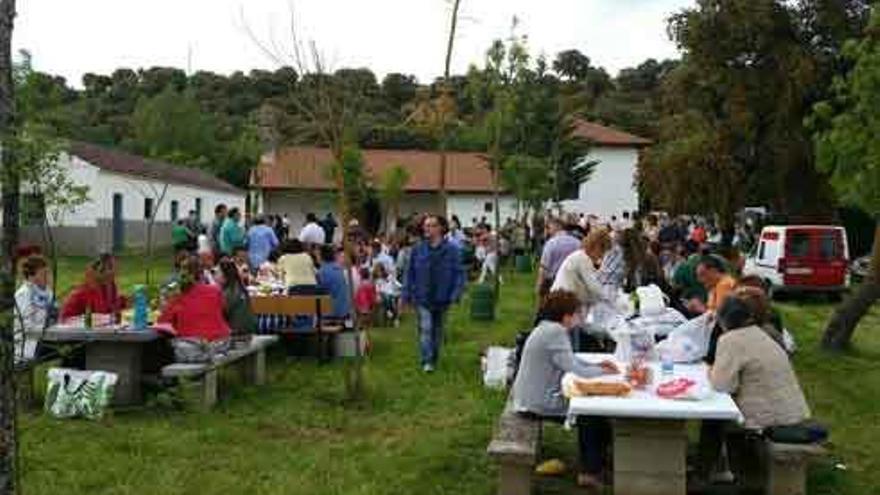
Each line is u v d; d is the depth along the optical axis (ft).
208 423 33.04
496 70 71.72
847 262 90.22
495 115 73.46
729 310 25.90
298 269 50.34
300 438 31.45
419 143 212.84
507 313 70.18
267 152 151.02
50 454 28.35
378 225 156.87
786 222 129.18
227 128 217.97
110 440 30.09
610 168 217.15
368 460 28.50
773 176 125.18
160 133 205.57
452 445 30.30
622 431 24.21
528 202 121.80
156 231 147.95
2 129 15.49
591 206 217.56
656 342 32.53
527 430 25.95
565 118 144.56
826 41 125.39
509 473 24.13
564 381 25.93
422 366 43.86
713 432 27.35
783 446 24.48
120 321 37.04
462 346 52.26
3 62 15.31
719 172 126.52
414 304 44.27
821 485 27.04
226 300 40.29
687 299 42.68
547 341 27.17
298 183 126.21
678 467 24.06
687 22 127.13
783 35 125.39
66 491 25.12
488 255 92.63
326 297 46.80
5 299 15.43
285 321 47.01
